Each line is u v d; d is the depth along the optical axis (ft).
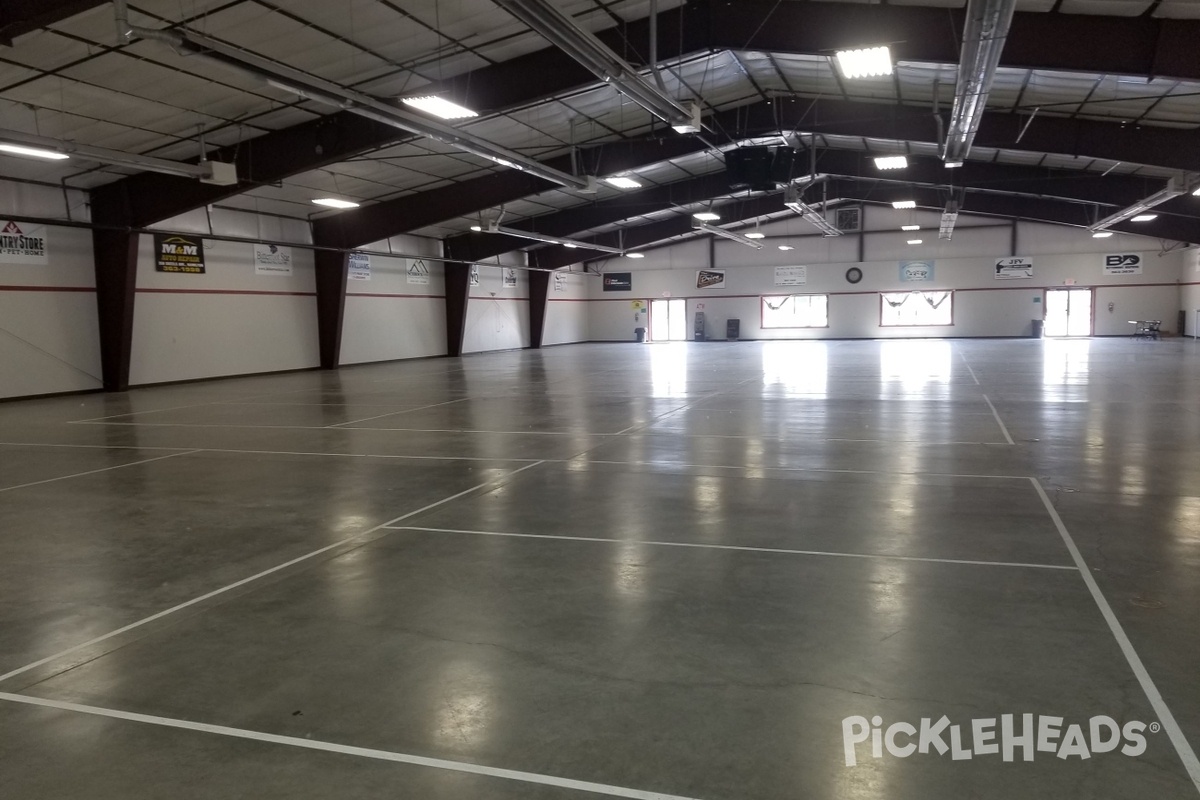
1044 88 41.73
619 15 36.58
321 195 64.44
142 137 43.29
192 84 36.73
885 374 54.08
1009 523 17.35
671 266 121.39
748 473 23.27
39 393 51.72
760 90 53.93
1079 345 84.23
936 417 33.60
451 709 9.69
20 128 38.75
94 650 11.78
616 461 25.61
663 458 25.91
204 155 42.16
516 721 9.35
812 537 16.70
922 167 69.97
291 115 42.83
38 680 10.81
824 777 8.07
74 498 22.06
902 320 110.11
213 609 13.34
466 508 19.89
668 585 13.93
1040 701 9.53
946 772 8.13
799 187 72.84
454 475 23.98
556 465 25.16
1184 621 11.83
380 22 33.19
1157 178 63.72
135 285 55.88
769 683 10.16
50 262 52.34
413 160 57.26
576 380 56.18
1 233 49.47
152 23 30.14
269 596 13.89
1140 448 25.70
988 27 25.05
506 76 39.24
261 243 67.15
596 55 27.09
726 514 18.74
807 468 23.76
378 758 8.62
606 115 52.80
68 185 52.90
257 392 52.60
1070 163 63.26
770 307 116.37
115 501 21.58
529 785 8.04
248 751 8.85
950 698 9.66
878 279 110.73
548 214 87.86
